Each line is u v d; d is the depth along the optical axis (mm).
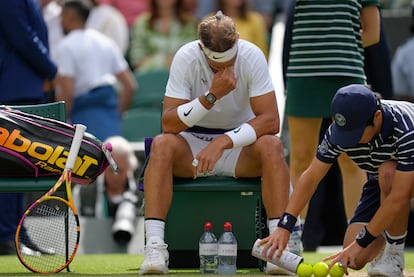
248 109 24172
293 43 27578
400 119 20719
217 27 22625
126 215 35031
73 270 25172
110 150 24609
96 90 39594
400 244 22688
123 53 47188
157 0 46531
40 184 23875
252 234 24703
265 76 23547
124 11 50312
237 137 22875
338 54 27062
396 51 42312
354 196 27891
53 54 40500
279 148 23094
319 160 21516
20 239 24219
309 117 27391
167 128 23312
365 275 23438
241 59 23453
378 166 21531
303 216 28969
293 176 28078
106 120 39625
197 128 24234
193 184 23391
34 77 32469
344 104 20281
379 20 28172
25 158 23734
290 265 21641
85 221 35125
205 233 23344
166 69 46031
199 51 23562
